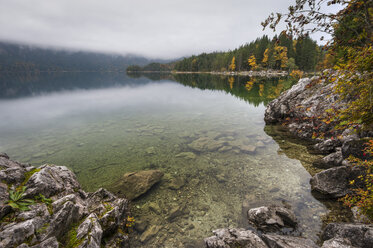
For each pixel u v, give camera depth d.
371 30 4.25
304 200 8.28
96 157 13.44
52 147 15.11
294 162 11.86
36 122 22.42
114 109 29.59
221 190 9.49
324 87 16.81
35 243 4.36
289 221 6.96
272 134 17.45
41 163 12.56
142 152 14.20
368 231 5.39
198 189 9.64
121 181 9.88
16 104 33.59
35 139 16.84
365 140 8.80
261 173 10.80
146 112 27.39
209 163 12.34
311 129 15.78
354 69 5.05
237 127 19.89
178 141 16.27
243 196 8.95
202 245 6.52
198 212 8.06
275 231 6.73
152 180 10.00
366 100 5.73
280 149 14.02
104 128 20.00
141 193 9.09
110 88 62.09
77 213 5.93
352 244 5.47
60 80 110.00
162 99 38.62
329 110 7.63
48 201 5.50
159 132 18.62
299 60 91.19
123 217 7.39
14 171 5.96
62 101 36.75
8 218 4.63
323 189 8.47
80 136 17.58
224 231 6.41
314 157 12.28
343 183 8.19
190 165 12.16
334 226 6.12
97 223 5.70
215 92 47.00
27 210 4.95
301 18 4.68
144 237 6.90
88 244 4.93
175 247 6.50
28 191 5.46
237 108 28.94
